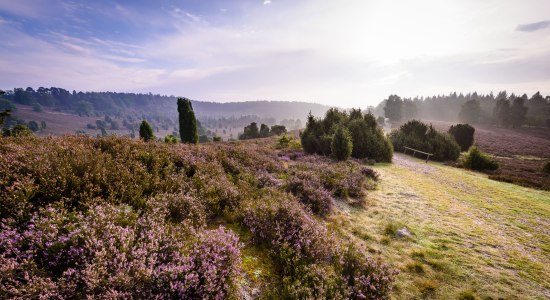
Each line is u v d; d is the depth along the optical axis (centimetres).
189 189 621
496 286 482
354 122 2206
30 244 307
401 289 448
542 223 862
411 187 1241
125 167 608
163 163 746
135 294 291
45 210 366
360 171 1339
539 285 496
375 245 598
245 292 376
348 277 409
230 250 380
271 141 3509
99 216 380
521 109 10231
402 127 3456
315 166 1279
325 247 484
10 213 371
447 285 471
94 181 507
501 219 876
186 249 372
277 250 473
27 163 484
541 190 1548
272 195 755
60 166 500
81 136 802
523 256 611
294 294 360
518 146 5575
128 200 520
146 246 350
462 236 699
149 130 3241
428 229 726
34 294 260
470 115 12431
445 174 1786
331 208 784
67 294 272
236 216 582
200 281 341
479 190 1328
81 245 331
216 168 823
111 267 304
